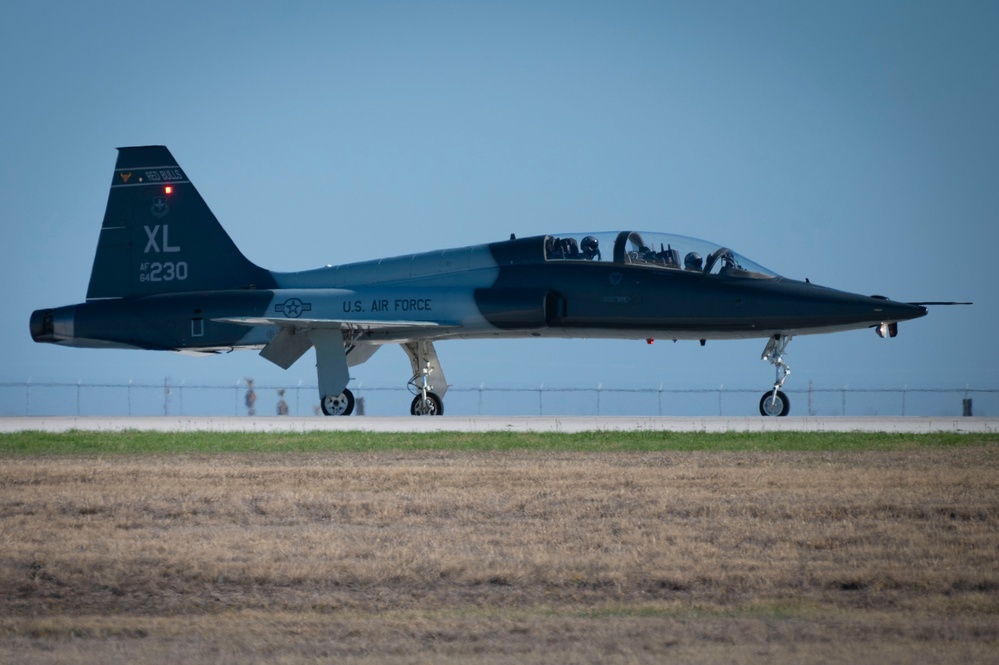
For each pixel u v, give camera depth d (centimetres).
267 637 3322
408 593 3866
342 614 3625
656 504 5269
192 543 4519
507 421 10150
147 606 3781
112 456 7388
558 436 8475
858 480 5919
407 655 3122
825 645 3197
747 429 8981
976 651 3134
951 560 4191
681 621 3472
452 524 4897
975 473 6169
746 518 4956
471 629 3375
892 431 8750
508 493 5584
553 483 5897
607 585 3925
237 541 4550
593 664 3023
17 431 9381
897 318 10388
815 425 9381
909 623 3438
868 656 3086
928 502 5247
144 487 5894
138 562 4219
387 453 7438
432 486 5838
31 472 6494
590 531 4712
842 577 3941
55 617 3662
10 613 3731
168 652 3194
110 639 3350
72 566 4188
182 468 6662
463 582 3972
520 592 3862
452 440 8212
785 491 5575
